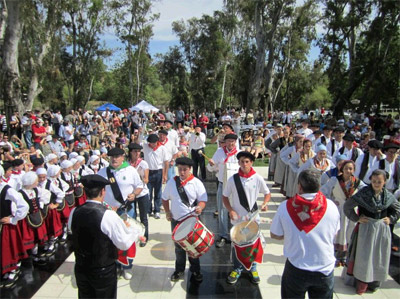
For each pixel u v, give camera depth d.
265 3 30.22
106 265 3.43
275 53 40.00
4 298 4.57
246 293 4.59
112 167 5.08
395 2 25.23
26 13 23.61
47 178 5.97
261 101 34.06
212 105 47.84
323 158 5.99
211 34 44.88
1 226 4.86
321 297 3.22
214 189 9.73
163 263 5.44
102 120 20.55
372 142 5.99
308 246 3.12
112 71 54.91
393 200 4.36
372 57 28.39
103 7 35.22
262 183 4.80
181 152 8.75
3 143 10.48
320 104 65.50
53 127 19.11
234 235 4.39
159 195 7.42
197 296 4.54
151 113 29.33
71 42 38.09
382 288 4.73
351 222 5.07
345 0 27.80
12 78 19.72
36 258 5.50
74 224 3.42
